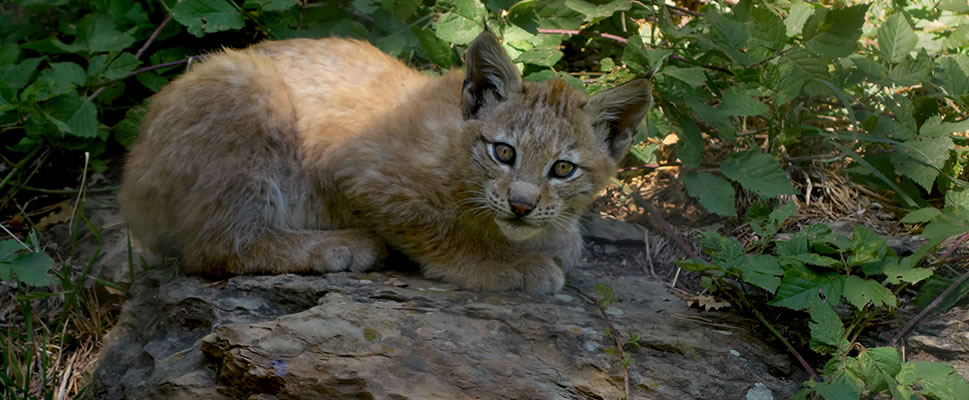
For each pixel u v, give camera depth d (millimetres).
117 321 4312
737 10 4668
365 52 4473
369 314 3365
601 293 3672
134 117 5254
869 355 3141
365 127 4074
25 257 4043
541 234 4180
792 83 4438
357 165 4004
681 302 3930
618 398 3135
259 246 4035
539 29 5035
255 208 4047
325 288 3732
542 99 3752
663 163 5090
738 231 4555
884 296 3371
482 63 3844
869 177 4723
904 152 4570
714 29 4523
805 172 4836
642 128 4410
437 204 3924
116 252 4750
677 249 4484
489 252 4055
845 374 3146
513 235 3740
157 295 3979
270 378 3020
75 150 5566
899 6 5516
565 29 5059
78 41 5094
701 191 4332
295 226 4238
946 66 4891
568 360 3299
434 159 3883
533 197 3619
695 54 4879
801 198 4766
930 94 4914
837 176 4832
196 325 3709
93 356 4277
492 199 3686
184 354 3422
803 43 4539
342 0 5430
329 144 4129
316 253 3982
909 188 4605
